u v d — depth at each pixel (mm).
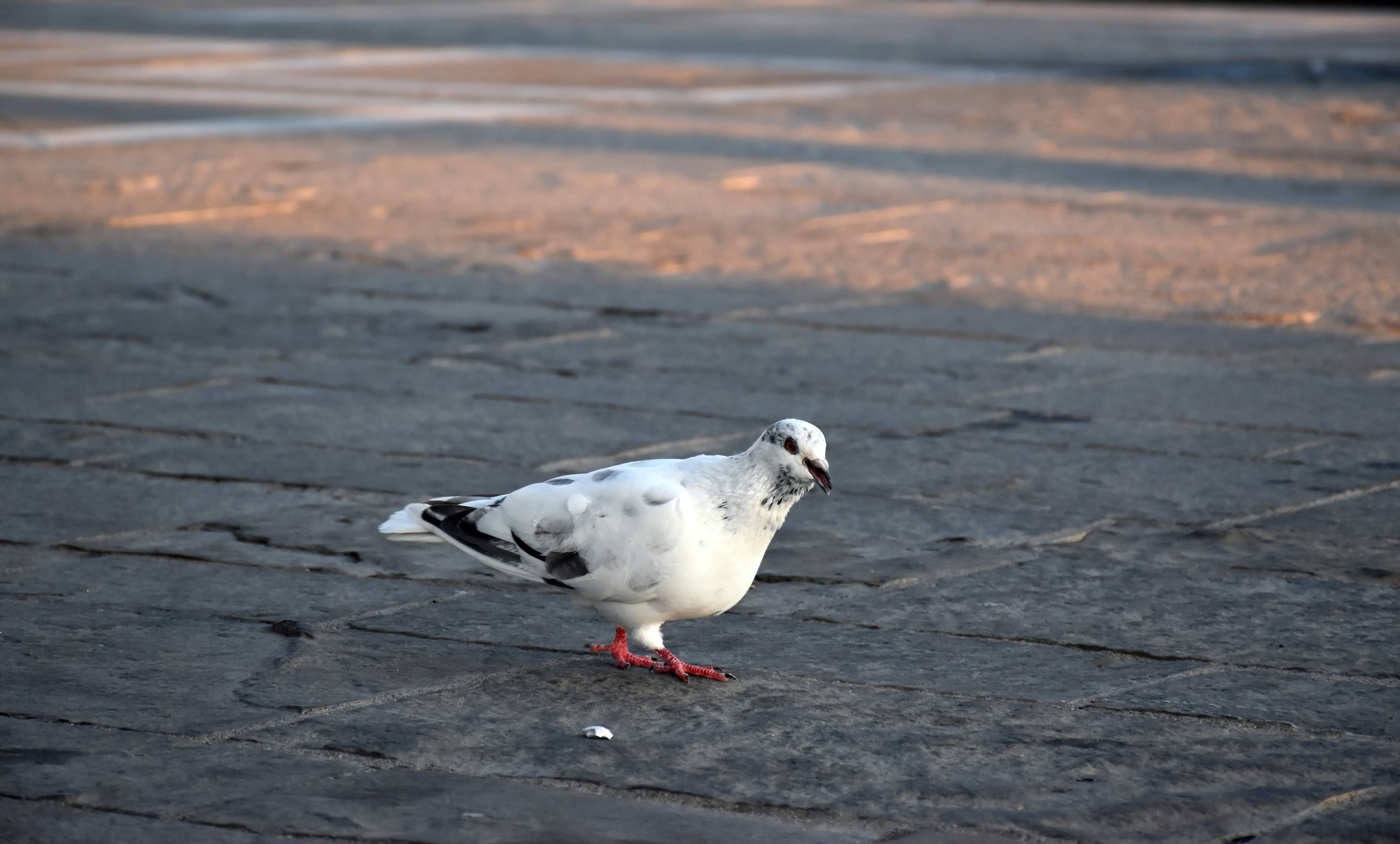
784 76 29828
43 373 10773
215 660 6312
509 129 22719
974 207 17547
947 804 5191
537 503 5887
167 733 5637
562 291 13492
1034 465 9133
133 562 7422
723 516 5762
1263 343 11953
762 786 5305
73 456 9031
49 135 21469
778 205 17562
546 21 42188
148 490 8484
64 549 7578
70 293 13117
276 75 28891
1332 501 8508
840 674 6289
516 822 5023
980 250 15328
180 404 10133
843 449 9438
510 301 13148
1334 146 22062
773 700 6020
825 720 5844
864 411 10227
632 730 5738
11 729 5629
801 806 5168
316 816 5039
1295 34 40312
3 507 8141
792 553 7727
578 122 23422
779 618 6918
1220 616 6910
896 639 6668
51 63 29844
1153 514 8289
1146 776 5395
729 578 5820
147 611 6820
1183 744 5652
